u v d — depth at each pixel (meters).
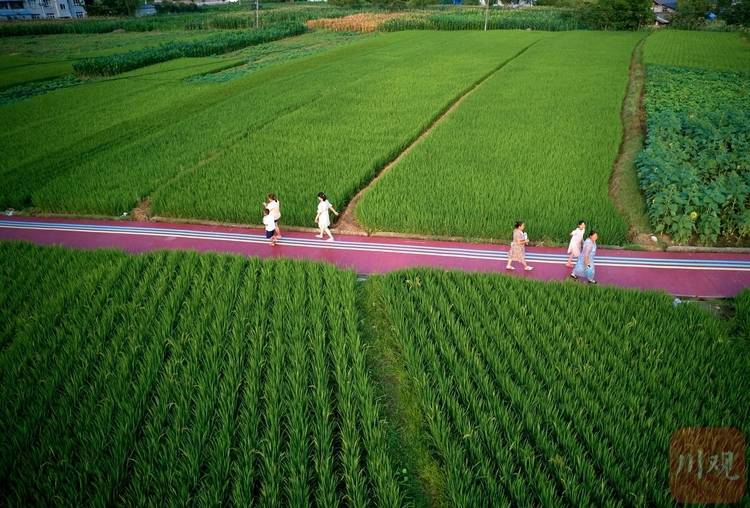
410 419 9.25
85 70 42.66
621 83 33.03
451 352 10.23
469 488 7.61
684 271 13.91
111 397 9.28
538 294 12.23
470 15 75.12
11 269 13.91
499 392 9.45
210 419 8.77
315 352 10.34
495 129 24.95
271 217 15.52
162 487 7.64
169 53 49.53
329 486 7.59
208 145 23.83
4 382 9.78
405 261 14.85
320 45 58.62
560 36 57.09
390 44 54.56
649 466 7.69
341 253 15.42
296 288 12.58
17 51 58.66
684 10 66.00
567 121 25.83
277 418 8.63
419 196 17.67
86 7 98.00
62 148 24.11
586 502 7.11
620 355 10.15
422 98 30.84
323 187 18.64
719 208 15.52
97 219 18.27
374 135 24.38
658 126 22.20
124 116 29.64
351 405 9.12
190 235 16.86
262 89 34.75
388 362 10.77
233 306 12.18
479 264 14.59
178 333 11.23
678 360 9.93
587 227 15.43
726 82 31.94
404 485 7.95
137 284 13.33
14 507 7.38
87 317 11.69
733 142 19.62
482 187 18.20
